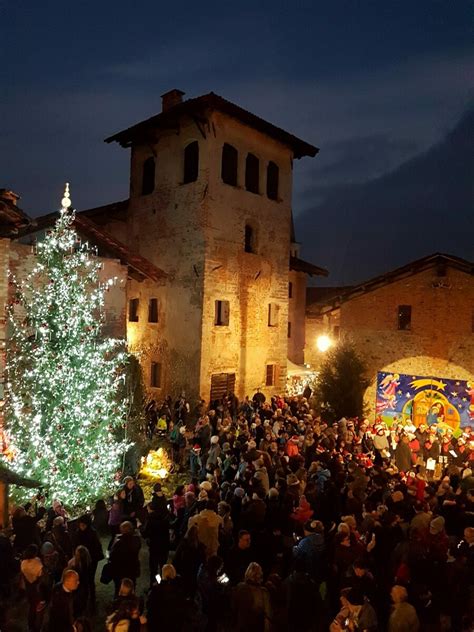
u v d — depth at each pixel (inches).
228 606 273.0
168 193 932.6
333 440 563.8
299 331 1235.2
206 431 616.4
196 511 362.9
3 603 300.4
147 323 951.6
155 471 597.3
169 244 924.0
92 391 527.2
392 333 873.5
